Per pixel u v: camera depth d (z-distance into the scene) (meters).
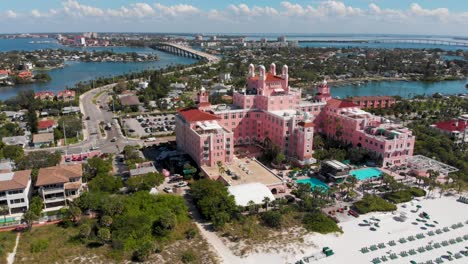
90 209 138.50
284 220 139.25
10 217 136.38
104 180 156.50
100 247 119.94
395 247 124.56
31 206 135.62
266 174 172.62
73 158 198.62
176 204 142.12
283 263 115.00
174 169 185.50
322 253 119.94
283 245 124.38
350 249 123.00
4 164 172.50
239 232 131.50
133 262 113.19
